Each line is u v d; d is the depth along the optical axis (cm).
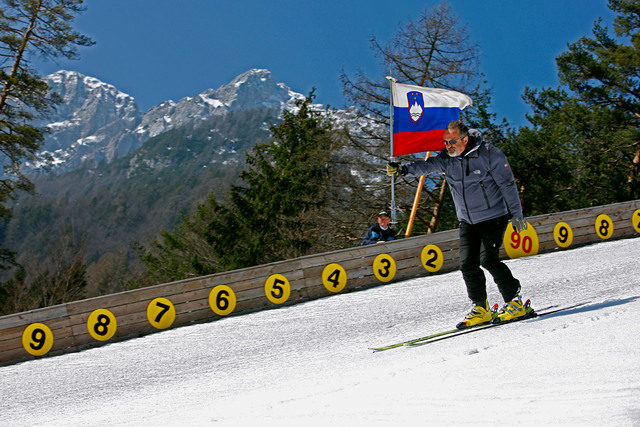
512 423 189
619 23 2923
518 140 2425
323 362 470
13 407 512
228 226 2812
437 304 738
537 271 892
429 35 2280
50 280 2427
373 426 213
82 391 542
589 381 222
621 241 1179
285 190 2683
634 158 2903
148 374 582
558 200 2620
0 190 2530
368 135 2300
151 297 920
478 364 283
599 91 2789
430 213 2286
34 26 2567
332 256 1013
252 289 966
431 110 995
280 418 255
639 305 389
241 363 562
